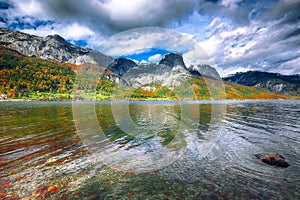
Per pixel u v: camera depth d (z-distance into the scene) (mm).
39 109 34781
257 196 4988
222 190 5289
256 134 12352
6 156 8023
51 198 4910
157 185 5578
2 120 19312
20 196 4977
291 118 21281
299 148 9258
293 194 5066
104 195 5074
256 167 6824
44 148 9141
